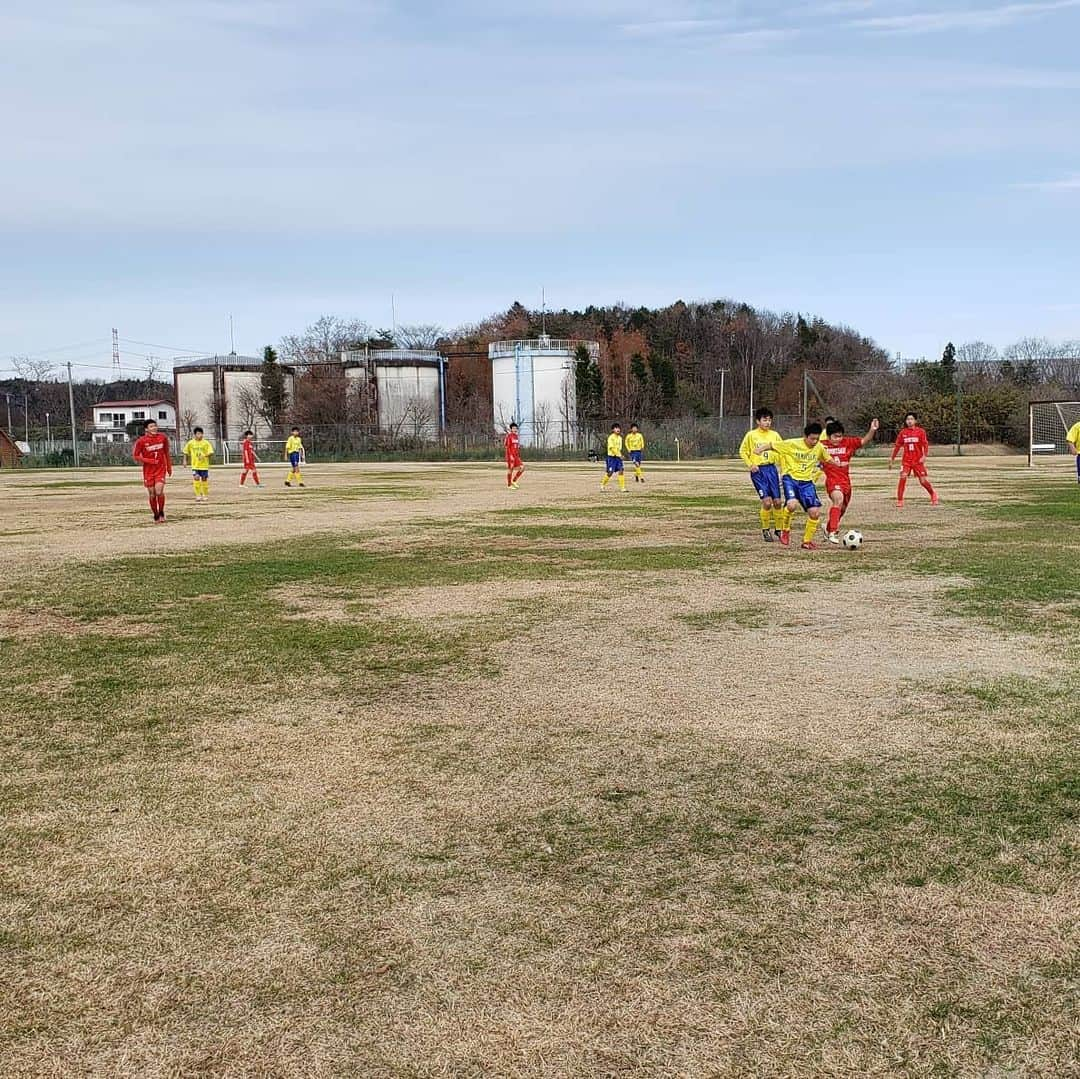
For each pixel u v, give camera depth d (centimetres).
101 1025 299
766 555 1348
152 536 1705
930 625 863
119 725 596
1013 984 313
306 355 9250
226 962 332
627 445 3219
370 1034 293
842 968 323
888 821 441
